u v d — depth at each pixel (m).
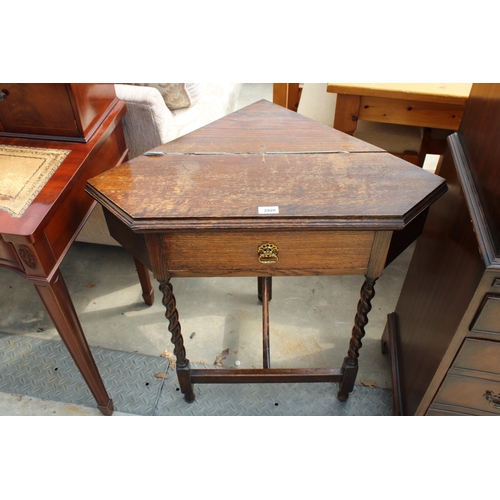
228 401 1.60
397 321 1.63
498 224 0.89
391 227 1.00
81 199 1.27
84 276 2.09
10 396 1.62
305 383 1.65
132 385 1.65
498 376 1.12
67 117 1.27
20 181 1.16
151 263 1.13
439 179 1.11
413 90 1.53
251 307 1.92
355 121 1.71
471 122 1.15
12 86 1.23
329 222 1.00
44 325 1.87
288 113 1.46
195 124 1.83
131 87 1.60
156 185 1.11
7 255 1.11
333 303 1.93
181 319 1.88
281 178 1.13
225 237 1.06
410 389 1.40
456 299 1.07
